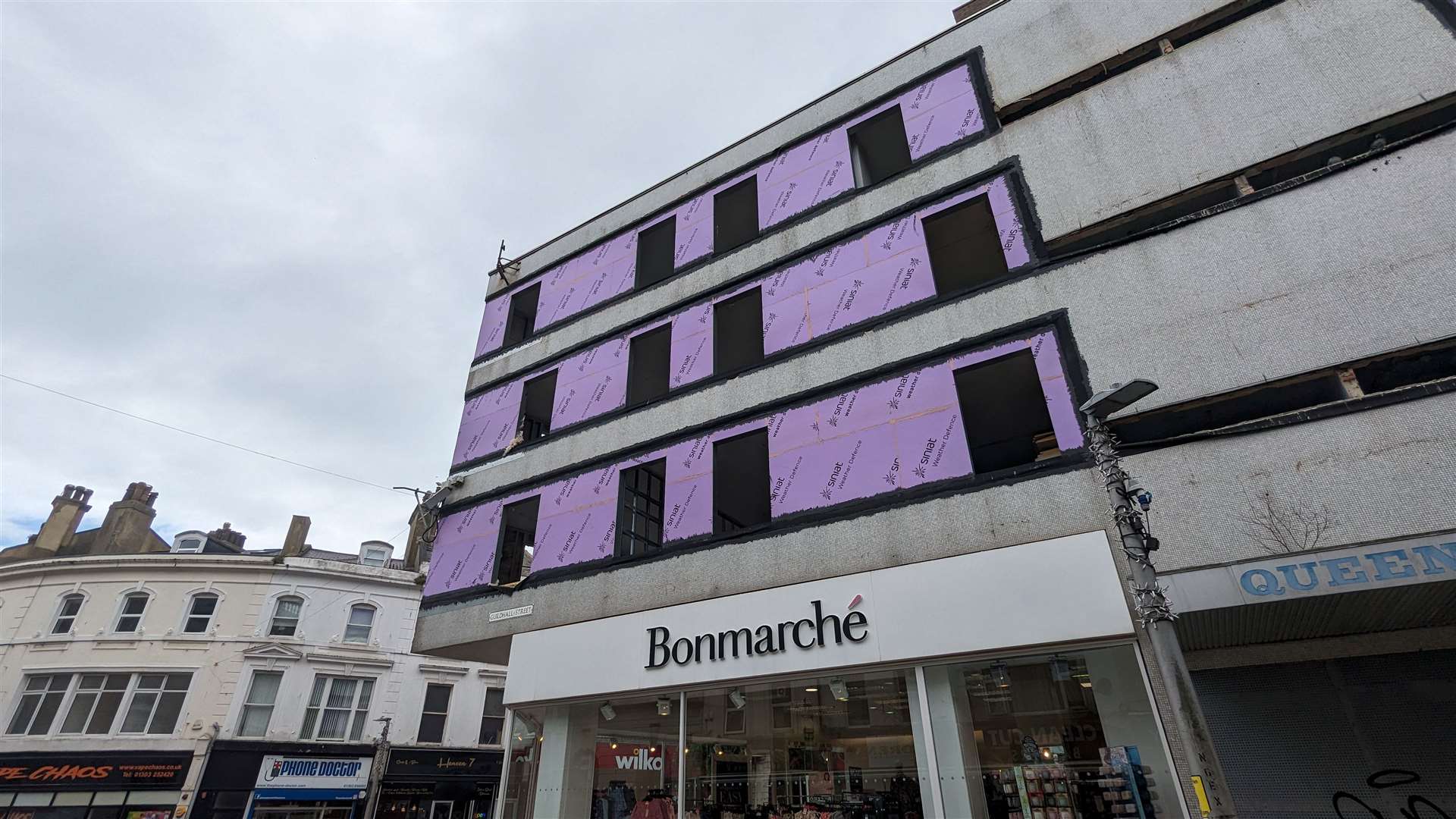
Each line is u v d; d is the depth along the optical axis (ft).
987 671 28.78
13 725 77.00
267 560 88.12
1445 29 29.27
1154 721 24.73
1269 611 23.38
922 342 36.96
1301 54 32.32
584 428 50.03
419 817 85.71
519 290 63.77
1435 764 23.21
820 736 31.83
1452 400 23.58
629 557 41.96
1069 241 35.37
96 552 95.35
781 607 33.96
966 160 40.52
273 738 80.02
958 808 27.22
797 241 45.75
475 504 52.80
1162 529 26.71
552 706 41.11
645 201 58.54
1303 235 28.63
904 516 33.22
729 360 54.49
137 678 80.07
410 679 91.86
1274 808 24.97
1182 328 29.81
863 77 48.55
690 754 34.96
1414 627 25.02
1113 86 37.24
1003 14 44.06
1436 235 25.84
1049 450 36.94
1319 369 26.35
